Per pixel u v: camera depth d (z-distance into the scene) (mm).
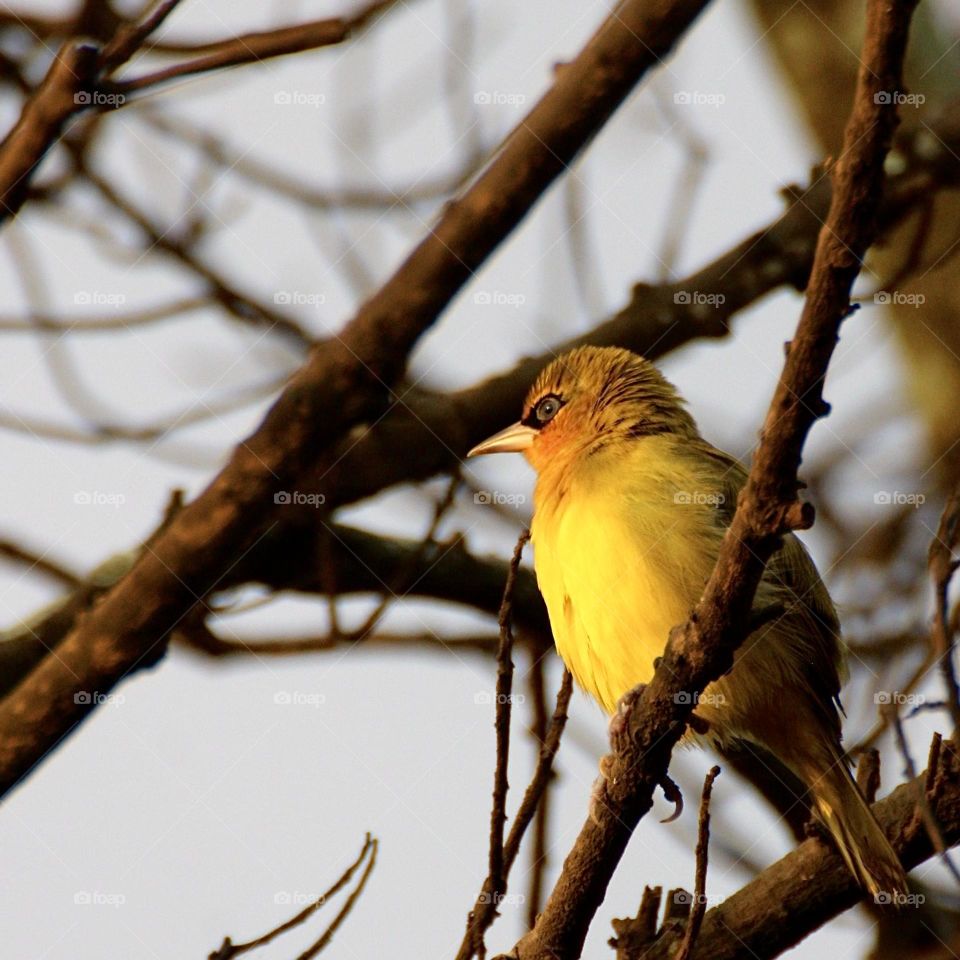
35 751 9102
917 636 10820
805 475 13133
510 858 7711
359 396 8984
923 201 12852
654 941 8414
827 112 14750
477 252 8859
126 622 9031
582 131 8648
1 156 7055
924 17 14164
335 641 11445
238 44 6875
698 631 7168
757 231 13133
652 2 8445
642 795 7547
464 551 13016
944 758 8438
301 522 12312
